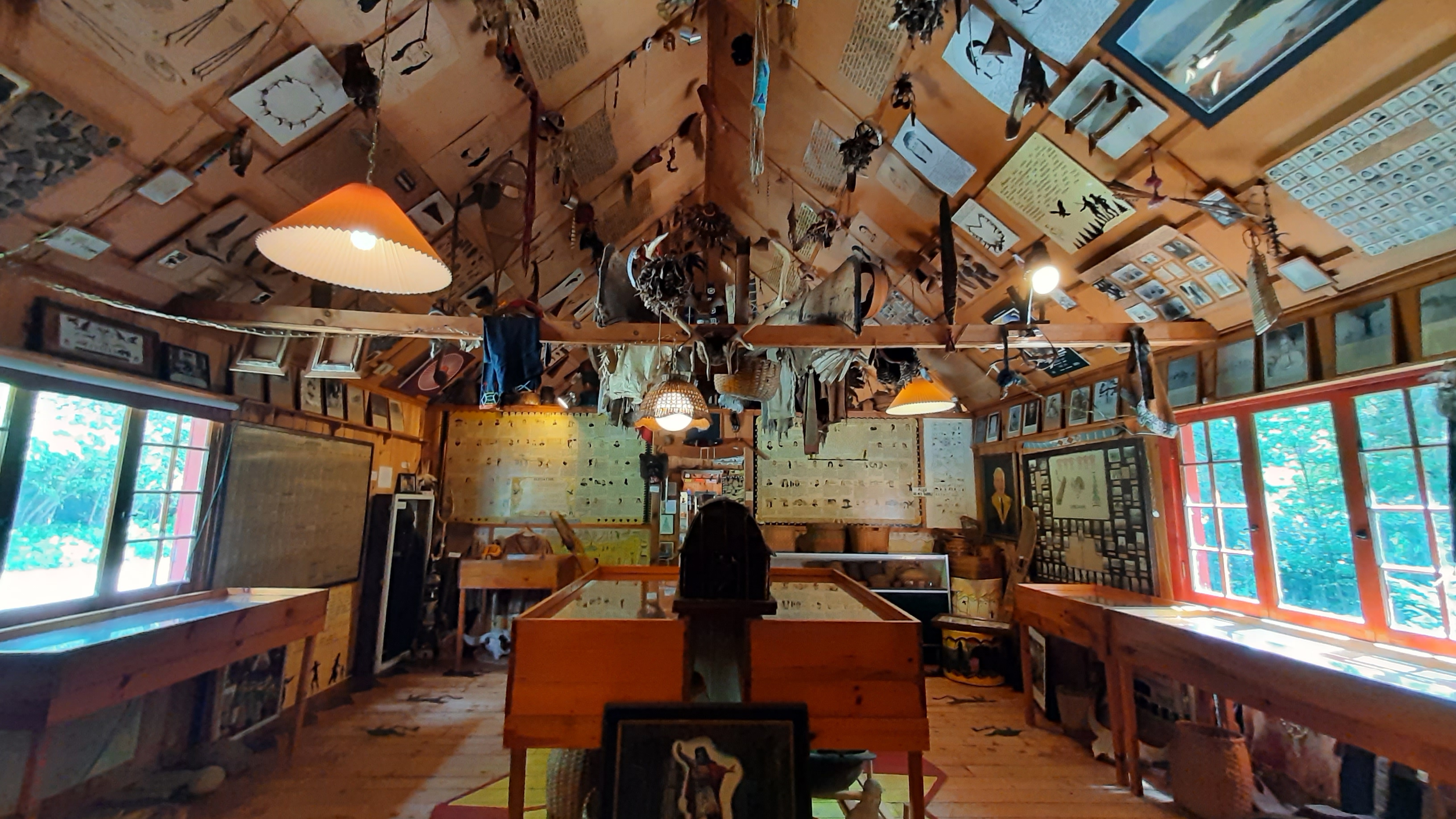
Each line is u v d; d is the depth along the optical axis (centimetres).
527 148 321
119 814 253
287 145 240
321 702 405
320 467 409
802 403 393
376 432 487
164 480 297
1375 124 200
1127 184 271
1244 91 213
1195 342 329
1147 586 375
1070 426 453
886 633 202
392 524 477
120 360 266
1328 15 182
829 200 411
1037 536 498
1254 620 293
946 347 328
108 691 218
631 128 366
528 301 317
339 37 214
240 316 292
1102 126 251
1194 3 198
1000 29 238
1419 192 209
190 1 179
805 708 191
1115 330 330
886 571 538
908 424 622
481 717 385
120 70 186
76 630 235
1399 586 245
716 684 202
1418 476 239
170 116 207
